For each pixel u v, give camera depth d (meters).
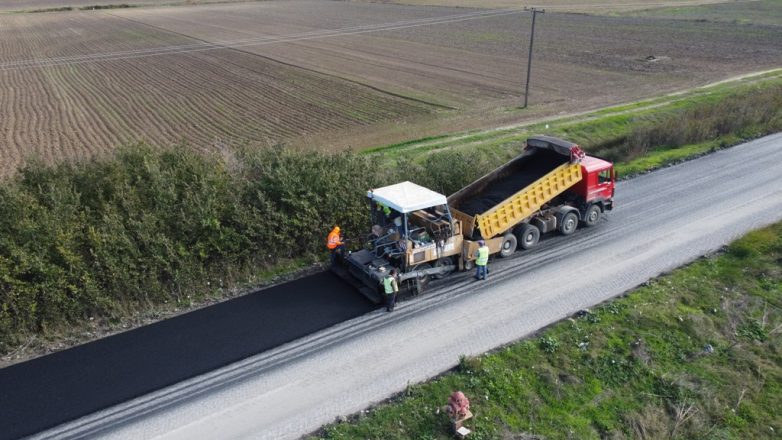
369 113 40.75
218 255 17.97
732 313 15.43
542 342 14.20
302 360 14.16
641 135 29.62
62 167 18.14
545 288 16.97
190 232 17.47
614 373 13.48
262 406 12.68
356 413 12.34
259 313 16.25
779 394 13.10
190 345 14.90
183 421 12.33
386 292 15.74
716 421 12.59
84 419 12.48
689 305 15.81
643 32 74.00
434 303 16.52
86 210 16.78
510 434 11.77
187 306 16.73
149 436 11.95
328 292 17.31
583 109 38.66
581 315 15.40
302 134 36.16
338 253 18.00
